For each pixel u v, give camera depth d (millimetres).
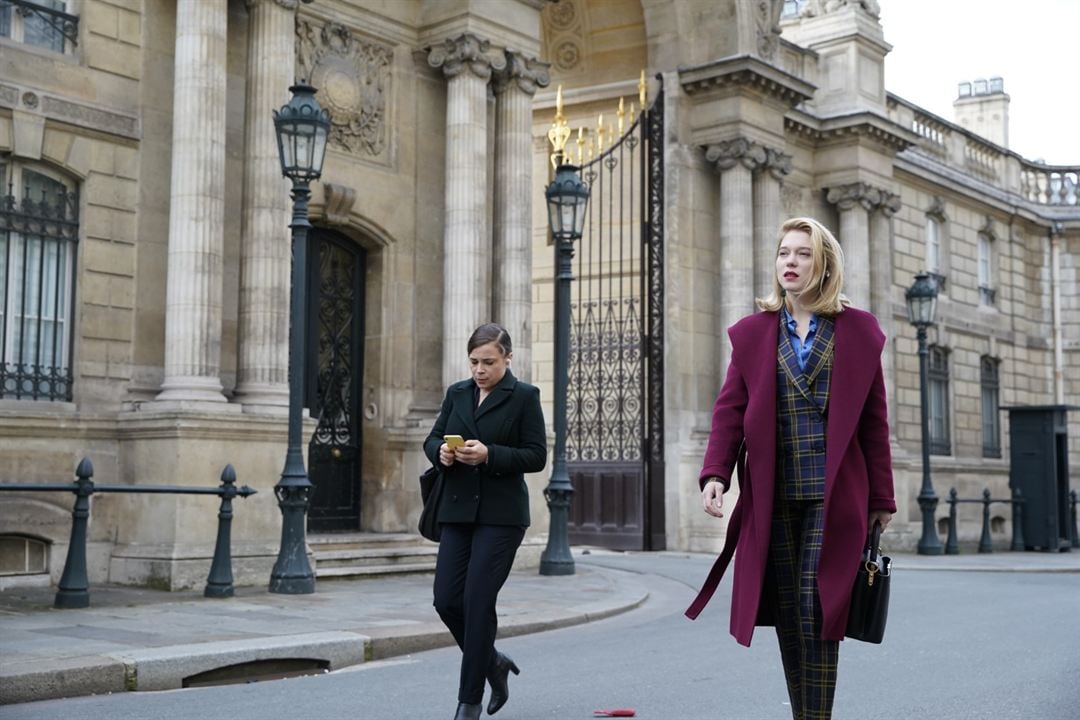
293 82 15125
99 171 13883
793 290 4473
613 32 25453
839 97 28312
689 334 23859
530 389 6242
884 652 9547
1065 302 38031
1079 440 37750
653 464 23359
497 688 6379
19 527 12766
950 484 31719
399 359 17312
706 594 4500
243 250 14719
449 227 17438
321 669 8719
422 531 6289
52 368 13500
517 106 18125
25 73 13273
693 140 24312
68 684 7383
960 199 33781
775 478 4375
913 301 26016
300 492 12727
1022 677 8281
